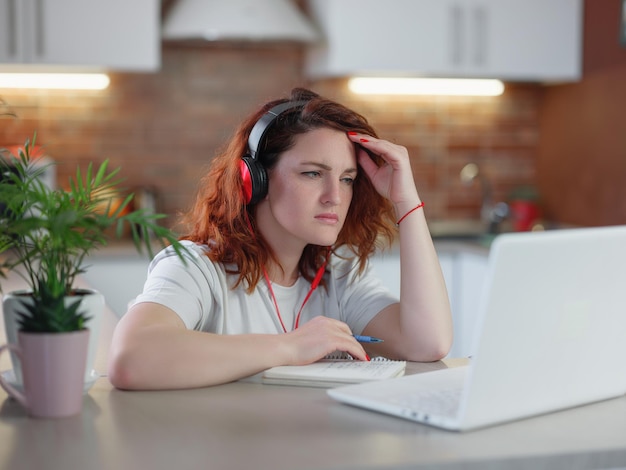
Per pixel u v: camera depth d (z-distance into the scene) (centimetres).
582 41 408
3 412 132
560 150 431
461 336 383
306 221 173
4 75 390
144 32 363
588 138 407
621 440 120
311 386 148
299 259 189
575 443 118
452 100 439
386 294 191
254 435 121
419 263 179
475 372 119
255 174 173
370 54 385
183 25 366
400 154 179
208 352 147
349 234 193
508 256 116
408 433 122
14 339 135
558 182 433
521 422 128
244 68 417
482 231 432
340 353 177
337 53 382
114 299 355
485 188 443
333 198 173
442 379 145
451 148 442
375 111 431
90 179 143
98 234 132
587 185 409
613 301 132
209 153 417
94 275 352
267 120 176
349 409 134
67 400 129
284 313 184
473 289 371
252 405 136
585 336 131
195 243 182
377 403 131
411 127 436
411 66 389
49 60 357
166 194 414
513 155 449
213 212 183
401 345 178
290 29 372
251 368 150
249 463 109
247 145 183
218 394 143
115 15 361
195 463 109
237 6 368
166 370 144
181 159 414
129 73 405
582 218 414
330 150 172
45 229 131
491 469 112
